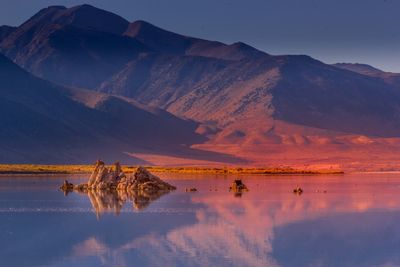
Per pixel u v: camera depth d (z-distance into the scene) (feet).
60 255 171.53
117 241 190.08
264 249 179.52
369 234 202.69
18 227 214.69
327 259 168.55
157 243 187.01
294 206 274.16
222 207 269.85
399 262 165.78
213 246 182.80
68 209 260.62
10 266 161.07
